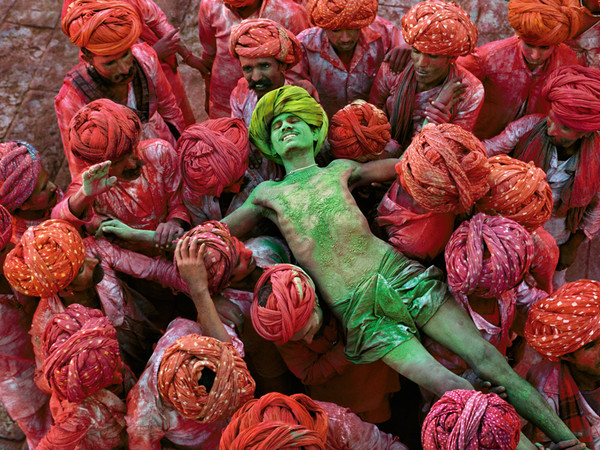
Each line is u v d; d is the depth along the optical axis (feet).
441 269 10.73
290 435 7.47
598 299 8.59
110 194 10.23
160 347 9.08
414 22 10.46
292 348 10.38
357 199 11.66
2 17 18.49
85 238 10.44
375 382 10.60
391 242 10.20
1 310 9.99
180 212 10.80
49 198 10.18
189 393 8.02
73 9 10.25
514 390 9.05
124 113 9.52
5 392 10.84
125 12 10.30
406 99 11.51
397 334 9.46
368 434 9.46
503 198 9.07
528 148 11.56
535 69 12.09
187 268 9.07
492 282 8.80
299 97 10.24
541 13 10.89
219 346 8.26
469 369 10.14
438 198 8.92
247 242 10.80
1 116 17.03
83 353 8.16
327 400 10.89
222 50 13.52
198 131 10.18
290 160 10.48
